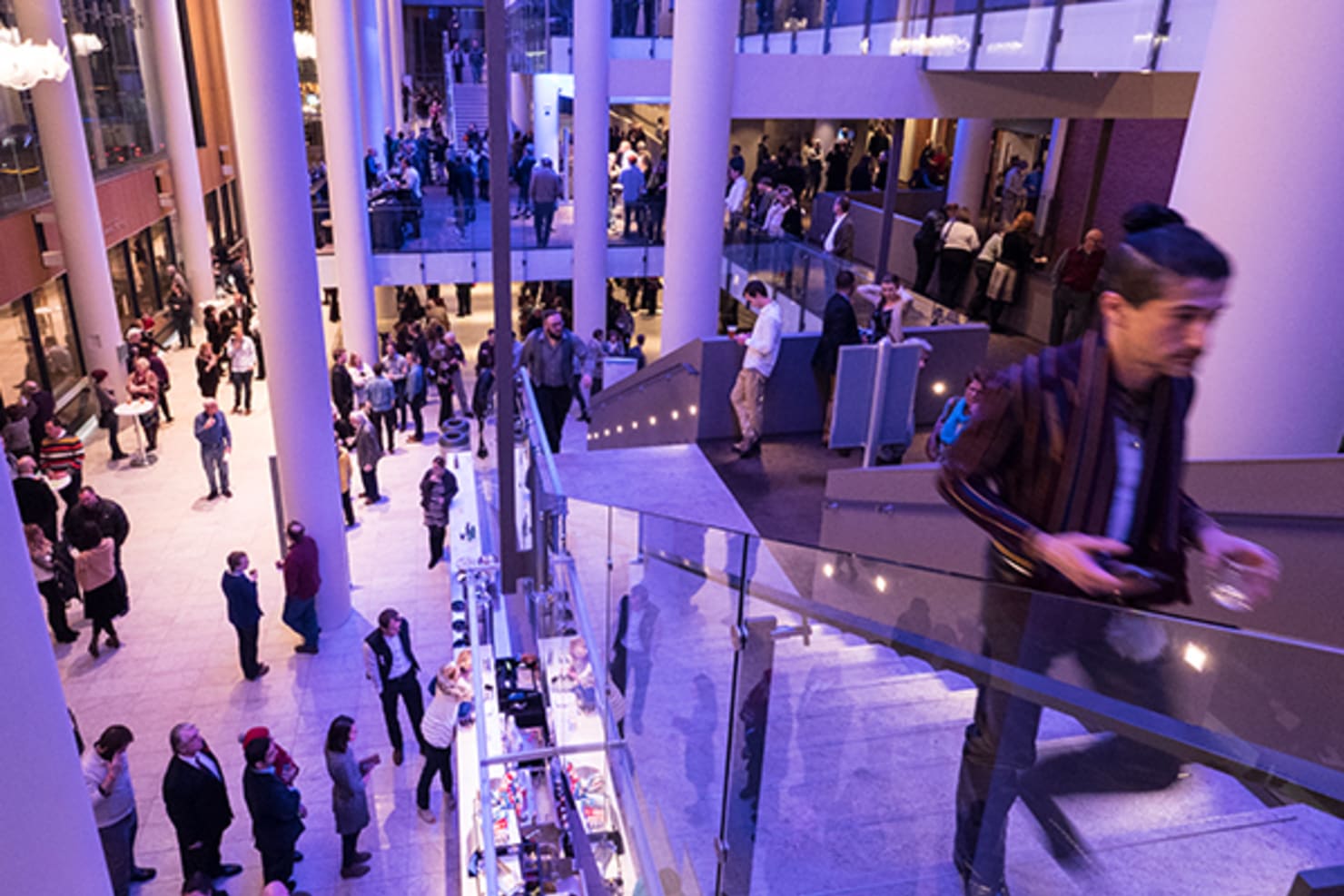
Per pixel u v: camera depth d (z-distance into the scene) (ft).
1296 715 5.97
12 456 41.47
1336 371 9.88
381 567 39.81
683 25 27.53
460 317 79.66
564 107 87.56
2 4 48.47
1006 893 7.24
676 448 27.66
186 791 22.61
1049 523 6.54
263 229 30.35
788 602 9.25
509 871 16.96
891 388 26.08
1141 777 6.47
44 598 33.30
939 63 35.37
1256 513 9.52
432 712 25.72
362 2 77.51
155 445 50.52
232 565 31.09
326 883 24.48
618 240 63.46
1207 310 5.68
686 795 11.50
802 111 35.73
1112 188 45.14
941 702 7.77
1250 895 6.04
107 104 62.69
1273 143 9.55
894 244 50.60
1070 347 6.39
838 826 8.43
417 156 75.46
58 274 51.93
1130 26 27.73
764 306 26.11
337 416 50.24
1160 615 6.26
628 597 13.53
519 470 23.97
